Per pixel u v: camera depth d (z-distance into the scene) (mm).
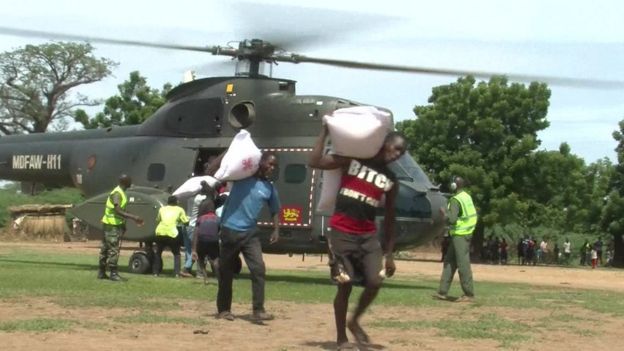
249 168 10000
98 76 68375
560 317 11828
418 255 50656
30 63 66250
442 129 48219
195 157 18250
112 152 20172
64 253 27344
